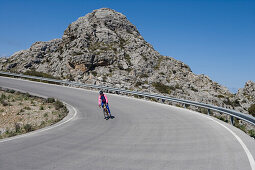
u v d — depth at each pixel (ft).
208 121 38.17
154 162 17.58
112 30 212.02
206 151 20.47
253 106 111.86
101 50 171.22
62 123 39.47
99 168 16.35
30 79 141.38
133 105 64.08
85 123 38.88
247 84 159.12
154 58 180.24
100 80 137.59
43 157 19.20
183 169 16.02
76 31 196.24
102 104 43.93
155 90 134.21
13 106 54.44
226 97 145.48
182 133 28.66
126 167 16.53
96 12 223.92
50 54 193.57
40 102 63.93
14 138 27.66
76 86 122.31
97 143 24.23
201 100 130.93
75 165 17.07
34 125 41.52
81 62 152.35
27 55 194.70
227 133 28.32
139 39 201.77
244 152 20.04
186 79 161.79
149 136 27.32
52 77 141.38
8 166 16.92
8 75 152.46
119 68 159.43
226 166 16.57
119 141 24.99
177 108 58.44
